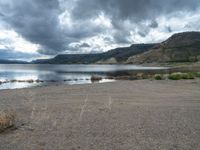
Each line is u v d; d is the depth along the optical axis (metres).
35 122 7.89
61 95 15.75
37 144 5.73
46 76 53.19
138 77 41.62
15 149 5.39
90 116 8.85
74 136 6.37
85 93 16.86
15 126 7.31
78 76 53.09
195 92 17.20
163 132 6.76
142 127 7.29
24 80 38.03
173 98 14.14
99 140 6.05
